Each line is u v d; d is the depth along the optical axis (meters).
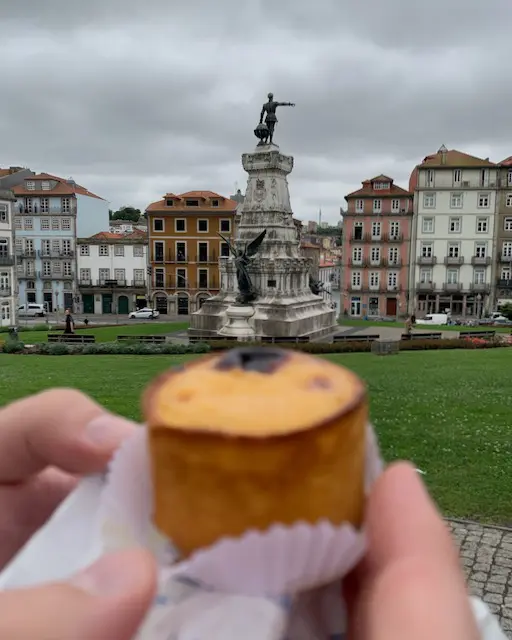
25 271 57.34
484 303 51.50
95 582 0.88
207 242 53.94
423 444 9.28
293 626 0.85
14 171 60.66
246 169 31.80
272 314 29.89
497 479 7.92
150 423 0.77
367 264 53.28
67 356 22.03
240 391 0.78
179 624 0.82
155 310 54.03
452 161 51.78
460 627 0.82
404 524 0.93
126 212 102.75
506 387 13.98
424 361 19.39
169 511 0.78
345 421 0.75
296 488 0.73
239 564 0.77
